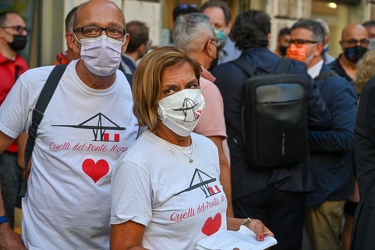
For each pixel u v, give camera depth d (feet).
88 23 9.02
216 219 8.70
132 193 8.10
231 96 14.06
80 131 9.32
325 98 15.67
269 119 13.53
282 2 27.76
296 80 13.89
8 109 9.59
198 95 8.48
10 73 17.19
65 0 20.81
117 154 9.51
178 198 8.30
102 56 9.00
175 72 8.39
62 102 9.34
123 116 9.60
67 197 9.25
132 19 22.45
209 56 13.00
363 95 11.97
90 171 9.32
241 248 8.23
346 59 20.63
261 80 13.64
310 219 16.48
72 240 9.43
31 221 9.55
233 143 14.10
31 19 20.97
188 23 12.94
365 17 32.22
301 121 13.83
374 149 11.70
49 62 21.11
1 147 9.73
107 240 9.67
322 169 15.87
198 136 9.15
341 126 15.35
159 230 8.30
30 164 9.64
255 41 14.52
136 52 19.58
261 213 14.14
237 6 27.89
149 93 8.37
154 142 8.49
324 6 30.73
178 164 8.48
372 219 11.29
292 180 13.98
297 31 17.21
